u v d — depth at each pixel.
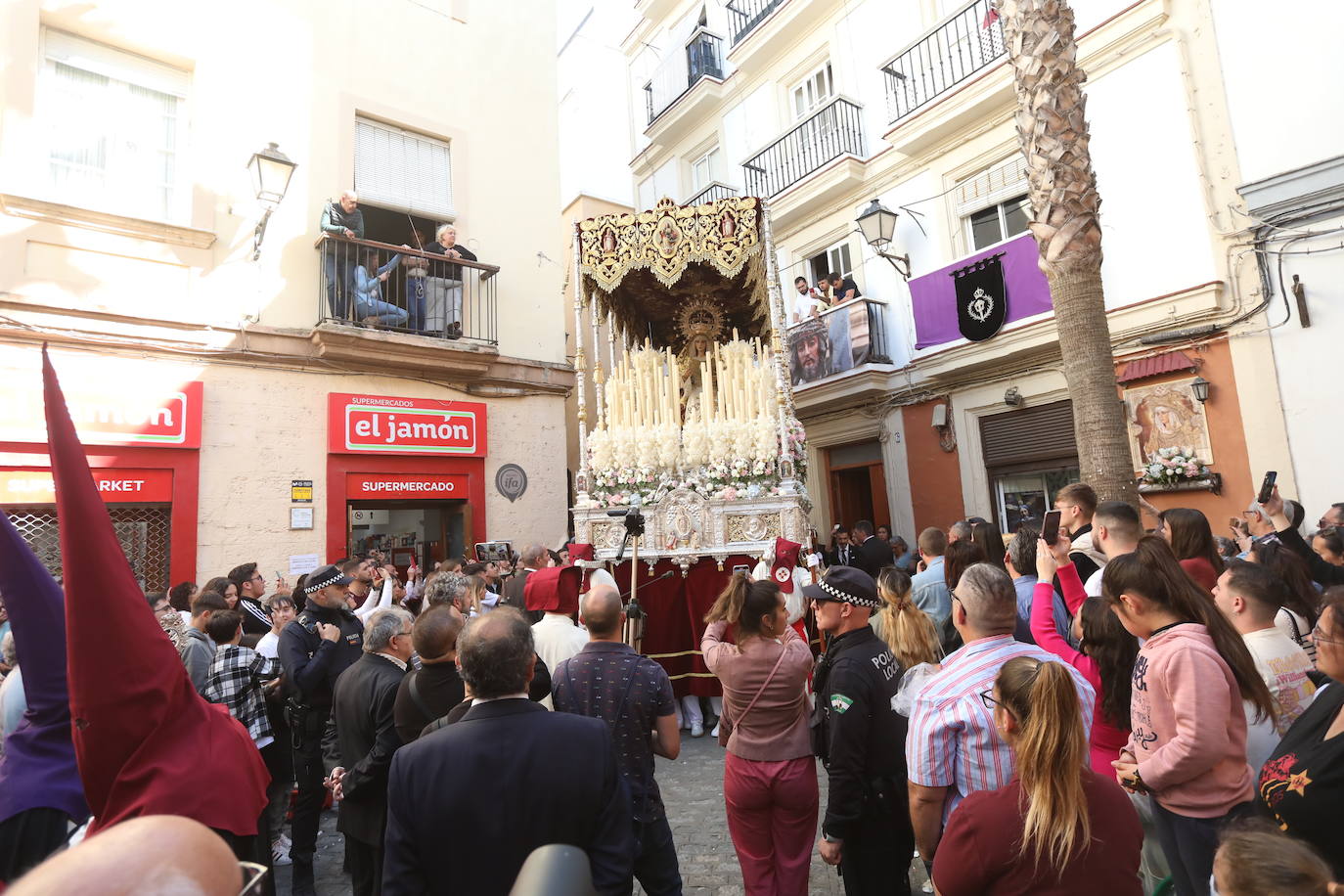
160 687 1.86
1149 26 8.30
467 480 9.32
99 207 7.37
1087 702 2.11
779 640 3.02
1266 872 1.23
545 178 10.71
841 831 2.58
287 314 8.27
